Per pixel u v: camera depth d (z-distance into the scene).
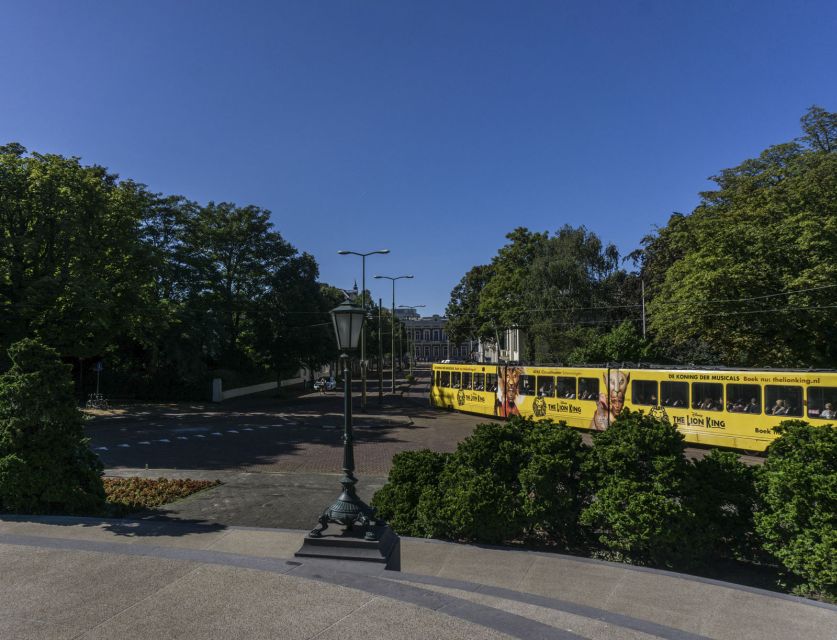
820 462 6.65
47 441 8.99
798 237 23.42
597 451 8.05
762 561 7.44
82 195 25.59
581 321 37.66
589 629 4.85
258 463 17.19
